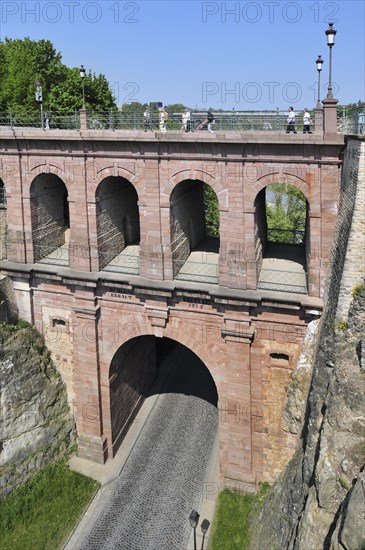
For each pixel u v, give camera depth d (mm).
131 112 33938
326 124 25578
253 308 28500
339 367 22781
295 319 28016
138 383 38531
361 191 22641
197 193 35344
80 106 54344
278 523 26016
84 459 34281
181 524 29734
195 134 27312
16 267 32719
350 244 23078
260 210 31438
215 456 34344
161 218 29500
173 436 36344
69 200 31047
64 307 32906
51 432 33500
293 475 26281
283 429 29031
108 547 28422
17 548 28156
